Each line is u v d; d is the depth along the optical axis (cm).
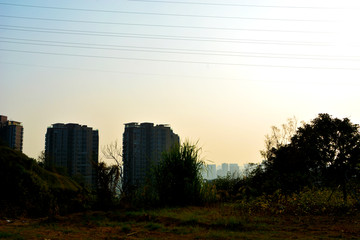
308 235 778
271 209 1199
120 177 1359
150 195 1384
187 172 1427
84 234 802
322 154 1425
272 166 1841
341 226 891
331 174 1411
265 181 1620
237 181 1945
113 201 1266
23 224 939
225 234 791
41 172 1239
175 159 1448
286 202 1317
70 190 1248
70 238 749
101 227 905
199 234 801
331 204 1208
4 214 1018
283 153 1802
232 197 1591
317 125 1481
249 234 795
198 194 1401
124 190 1351
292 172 1655
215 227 895
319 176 1559
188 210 1194
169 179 1404
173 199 1373
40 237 746
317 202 1238
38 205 1113
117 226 922
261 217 1062
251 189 1525
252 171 1889
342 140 1353
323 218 1029
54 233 808
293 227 887
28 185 1127
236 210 1230
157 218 1011
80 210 1186
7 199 1077
